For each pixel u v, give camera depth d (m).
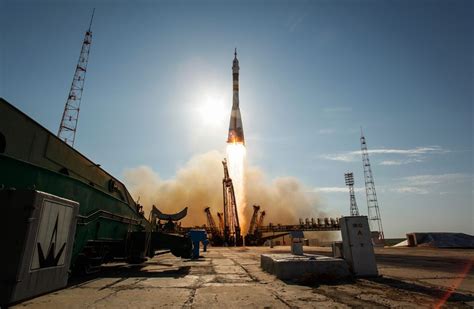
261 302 7.01
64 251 8.09
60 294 7.70
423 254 26.66
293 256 13.48
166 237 17.59
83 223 11.13
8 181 7.83
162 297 7.53
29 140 8.96
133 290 8.52
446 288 8.82
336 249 12.91
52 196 7.45
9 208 6.58
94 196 12.50
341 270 11.15
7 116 8.12
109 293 7.99
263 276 11.77
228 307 6.52
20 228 6.47
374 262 11.25
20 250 6.34
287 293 8.14
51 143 10.10
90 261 12.23
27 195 6.68
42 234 7.03
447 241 45.56
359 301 7.12
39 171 8.96
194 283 9.95
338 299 7.36
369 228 11.70
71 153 11.42
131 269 14.78
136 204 19.20
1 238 6.39
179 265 16.86
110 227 14.15
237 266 16.16
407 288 8.88
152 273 12.96
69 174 11.23
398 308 6.47
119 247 15.82
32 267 6.66
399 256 23.83
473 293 8.10
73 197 10.75
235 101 144.25
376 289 8.75
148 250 17.45
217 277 11.53
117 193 15.92
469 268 14.21
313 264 11.12
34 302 6.64
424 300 7.23
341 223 12.28
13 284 6.13
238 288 8.95
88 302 6.80
